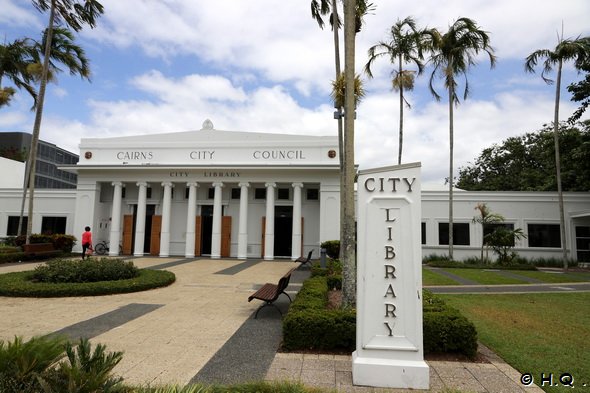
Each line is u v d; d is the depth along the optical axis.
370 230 4.91
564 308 9.40
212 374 4.87
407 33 21.75
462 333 5.68
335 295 10.05
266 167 22.88
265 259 22.89
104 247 25.12
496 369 5.21
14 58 23.52
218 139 25.95
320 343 5.81
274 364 5.26
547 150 26.23
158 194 25.62
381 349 4.68
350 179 8.02
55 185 62.41
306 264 19.53
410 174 4.93
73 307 8.90
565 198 24.27
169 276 12.77
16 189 27.53
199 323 7.52
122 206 25.92
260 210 25.05
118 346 6.01
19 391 3.12
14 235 27.09
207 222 25.48
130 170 24.27
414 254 4.81
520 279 16.05
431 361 5.52
